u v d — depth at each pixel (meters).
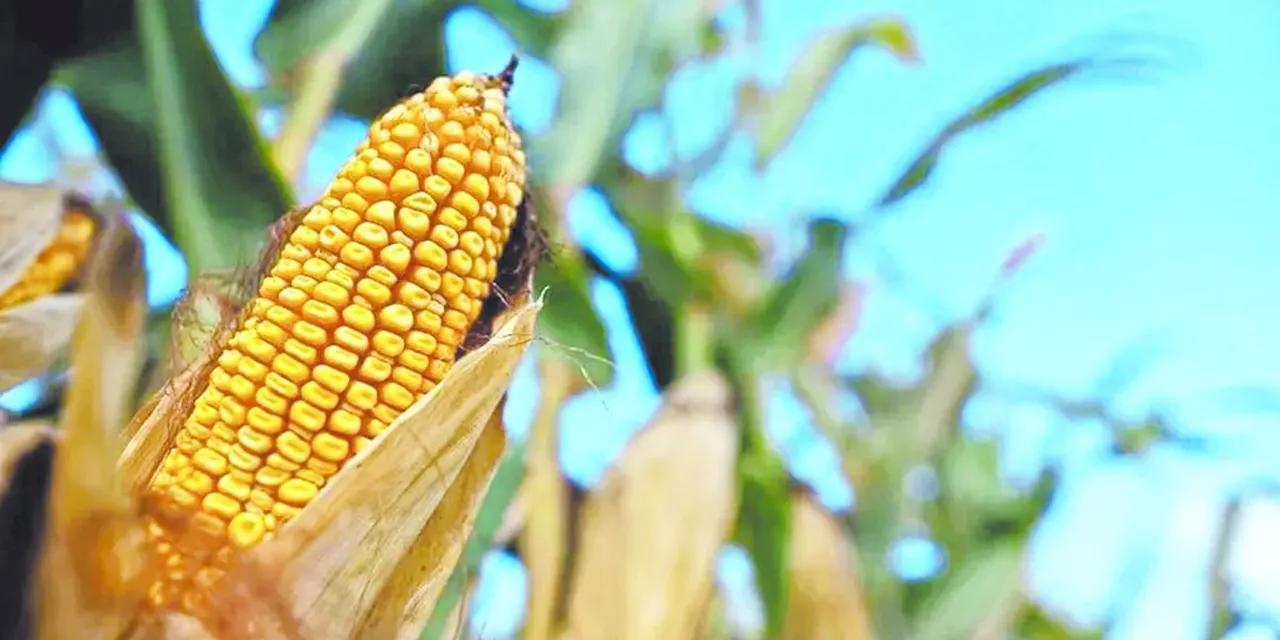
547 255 0.50
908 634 1.19
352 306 0.43
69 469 0.36
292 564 0.40
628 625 0.87
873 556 1.16
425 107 0.44
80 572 0.36
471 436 0.43
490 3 1.04
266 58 0.92
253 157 0.70
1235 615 1.18
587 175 0.96
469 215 0.44
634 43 1.04
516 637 0.83
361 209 0.43
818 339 1.18
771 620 0.99
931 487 1.26
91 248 0.37
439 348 0.44
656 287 1.02
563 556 0.87
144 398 0.52
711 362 1.04
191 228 0.68
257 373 0.42
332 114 0.93
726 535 0.90
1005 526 1.26
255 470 0.42
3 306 0.46
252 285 0.48
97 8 0.63
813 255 1.12
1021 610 1.28
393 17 0.92
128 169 0.71
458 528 0.44
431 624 0.60
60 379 0.47
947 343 1.30
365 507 0.41
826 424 1.19
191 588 0.39
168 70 0.70
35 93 0.62
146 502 0.40
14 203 0.46
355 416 0.42
